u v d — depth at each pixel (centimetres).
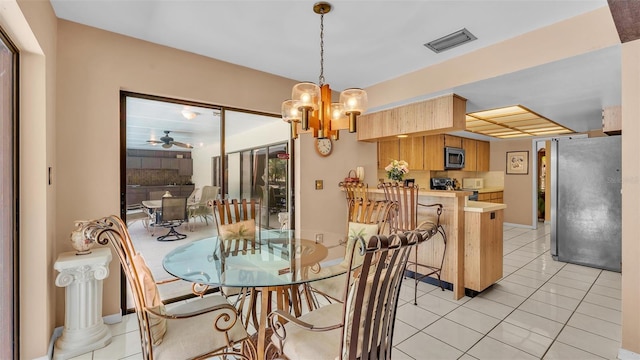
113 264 246
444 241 307
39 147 188
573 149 406
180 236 294
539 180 767
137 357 203
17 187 181
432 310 269
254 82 323
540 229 652
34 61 187
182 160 294
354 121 204
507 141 704
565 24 217
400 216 311
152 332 136
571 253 408
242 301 215
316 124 207
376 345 128
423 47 262
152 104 276
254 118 339
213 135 312
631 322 196
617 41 196
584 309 269
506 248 489
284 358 153
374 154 457
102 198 240
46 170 191
